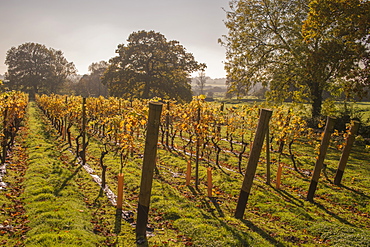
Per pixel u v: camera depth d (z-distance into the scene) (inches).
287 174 431.8
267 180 383.6
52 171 338.3
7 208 227.1
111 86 1740.9
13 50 3080.7
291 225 254.4
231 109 603.8
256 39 958.4
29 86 3024.1
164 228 228.1
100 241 194.1
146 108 302.7
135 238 204.4
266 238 221.5
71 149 503.2
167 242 202.4
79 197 271.1
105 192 297.0
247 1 956.6
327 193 350.0
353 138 382.6
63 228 198.5
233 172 422.9
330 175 438.3
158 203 271.9
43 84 3112.7
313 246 213.2
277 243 214.1
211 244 201.5
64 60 3287.4
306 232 241.3
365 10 627.2
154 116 198.7
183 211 261.0
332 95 908.6
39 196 253.4
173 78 1814.7
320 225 247.9
